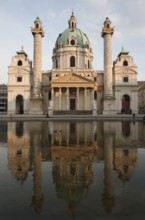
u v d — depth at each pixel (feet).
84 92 296.71
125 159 45.21
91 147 58.90
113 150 54.70
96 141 69.51
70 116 232.32
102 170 37.19
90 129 109.40
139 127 120.16
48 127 122.31
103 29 286.05
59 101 295.48
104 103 283.18
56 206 23.81
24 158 46.14
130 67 306.96
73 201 24.86
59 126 129.80
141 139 73.92
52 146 60.49
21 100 322.75
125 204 24.07
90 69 315.58
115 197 25.90
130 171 36.68
